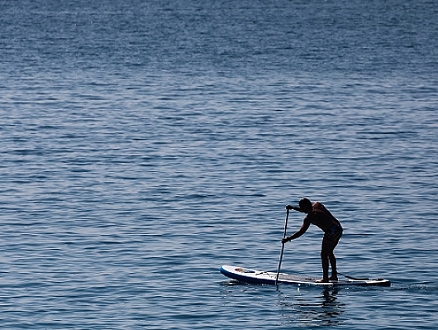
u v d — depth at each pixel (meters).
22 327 66.62
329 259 83.88
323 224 77.44
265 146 143.38
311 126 162.00
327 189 114.56
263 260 84.62
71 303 71.94
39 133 154.12
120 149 140.62
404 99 195.88
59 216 100.31
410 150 140.88
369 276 79.88
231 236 92.44
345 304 72.50
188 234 93.06
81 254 85.50
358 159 133.50
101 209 103.62
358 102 191.50
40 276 78.56
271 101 192.38
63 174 122.75
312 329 66.88
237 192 112.44
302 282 77.06
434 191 113.75
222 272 78.69
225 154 136.88
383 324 67.81
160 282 77.56
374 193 112.56
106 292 74.69
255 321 68.62
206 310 70.81
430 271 81.06
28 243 89.19
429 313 70.19
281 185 116.50
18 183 117.25
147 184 116.81
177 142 146.62
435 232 94.31
